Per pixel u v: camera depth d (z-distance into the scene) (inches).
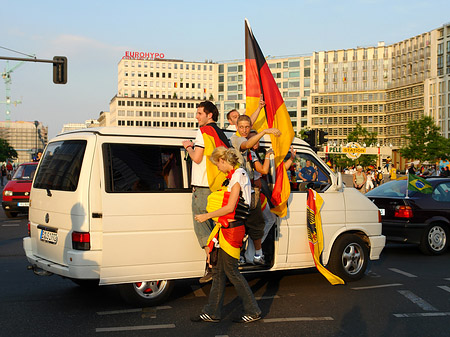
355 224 295.3
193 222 231.0
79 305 240.4
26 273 318.7
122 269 218.1
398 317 225.6
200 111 232.2
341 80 5029.5
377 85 4847.4
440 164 1095.6
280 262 264.2
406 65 4564.5
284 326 209.8
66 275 218.8
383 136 4813.0
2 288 276.4
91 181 217.0
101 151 219.3
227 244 206.7
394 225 416.5
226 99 6102.4
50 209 236.1
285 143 264.2
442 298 260.5
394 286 287.1
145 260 222.1
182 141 237.3
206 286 281.7
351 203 295.4
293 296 262.4
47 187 242.1
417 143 3154.5
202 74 6338.6
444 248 422.3
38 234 248.2
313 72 5167.3
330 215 286.2
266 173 240.7
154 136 232.4
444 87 4037.9
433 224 418.9
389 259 392.2
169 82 6318.9
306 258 273.3
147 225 222.2
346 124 4975.4
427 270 341.1
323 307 240.5
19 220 658.8
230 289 274.7
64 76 856.9
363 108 4904.0
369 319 221.9
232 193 202.7
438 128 3127.5
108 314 224.8
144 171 225.5
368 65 4894.2
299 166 282.0
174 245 228.1
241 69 6038.4
